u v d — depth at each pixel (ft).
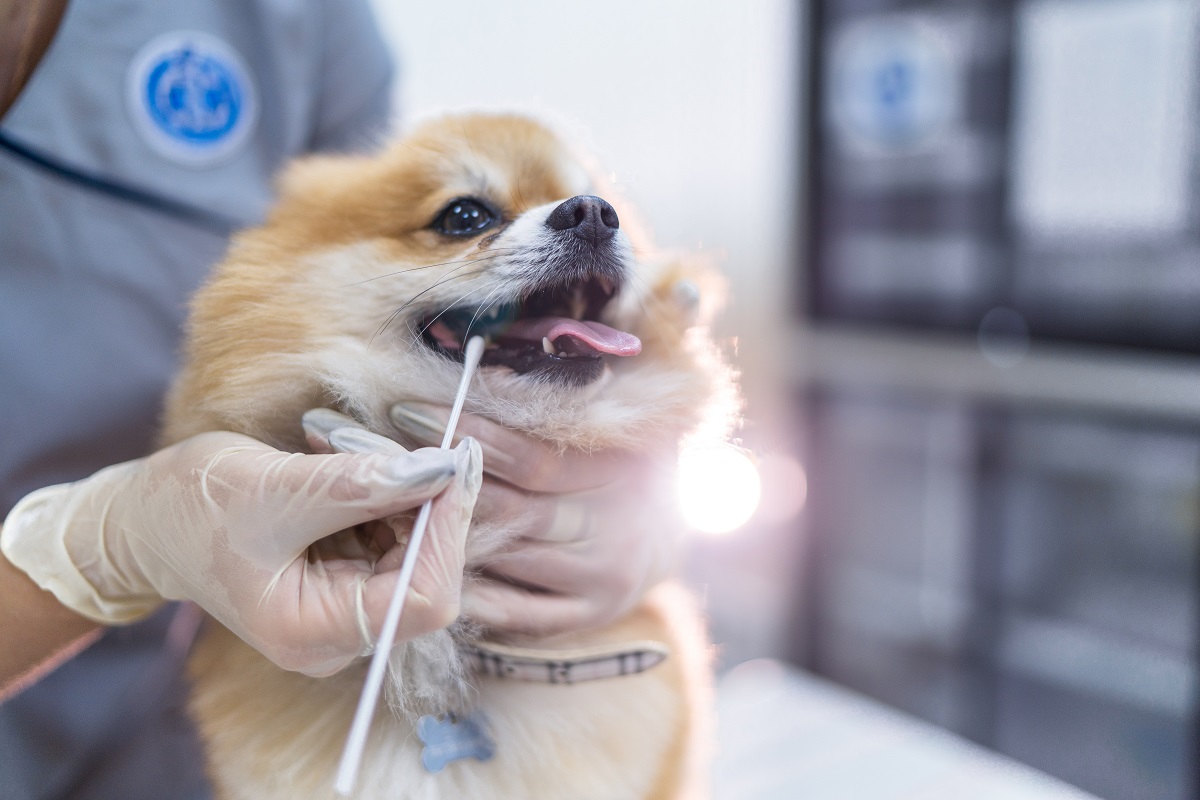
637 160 10.71
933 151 10.14
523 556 3.37
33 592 3.19
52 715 4.56
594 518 3.45
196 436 3.20
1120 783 9.50
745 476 3.99
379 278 3.64
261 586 2.70
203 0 5.11
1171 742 9.05
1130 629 9.25
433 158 3.96
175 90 4.90
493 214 3.97
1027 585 10.13
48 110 4.53
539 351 3.77
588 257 3.66
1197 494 8.56
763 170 11.59
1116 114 8.46
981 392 9.80
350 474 2.58
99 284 4.66
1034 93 9.04
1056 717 10.05
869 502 11.66
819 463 11.91
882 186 10.81
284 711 3.22
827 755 6.43
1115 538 9.25
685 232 11.44
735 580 13.30
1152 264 8.41
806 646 12.38
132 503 3.09
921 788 5.99
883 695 11.75
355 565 2.87
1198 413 8.05
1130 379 8.50
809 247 11.70
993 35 9.28
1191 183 8.03
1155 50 8.08
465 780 3.20
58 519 3.29
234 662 3.39
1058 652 9.94
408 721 3.20
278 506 2.64
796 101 11.39
